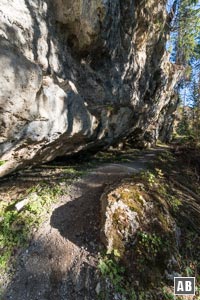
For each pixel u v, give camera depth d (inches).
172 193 219.3
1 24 150.1
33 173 230.2
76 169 258.1
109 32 254.7
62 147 231.8
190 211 203.3
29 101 132.1
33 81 129.8
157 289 133.6
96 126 263.3
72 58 239.9
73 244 146.7
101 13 224.1
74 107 195.8
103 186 207.0
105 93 283.7
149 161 366.3
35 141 165.6
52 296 122.7
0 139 134.3
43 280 128.8
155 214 166.9
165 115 695.7
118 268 132.2
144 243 147.0
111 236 142.6
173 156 446.6
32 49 177.8
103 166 281.3
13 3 164.6
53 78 194.7
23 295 121.6
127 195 168.7
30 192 189.5
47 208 171.6
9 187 198.5
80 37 230.1
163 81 532.7
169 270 144.5
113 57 298.5
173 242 159.0
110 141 352.2
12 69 116.6
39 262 136.0
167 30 472.4
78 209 174.4
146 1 341.7
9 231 149.0
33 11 183.8
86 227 157.5
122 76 331.9
